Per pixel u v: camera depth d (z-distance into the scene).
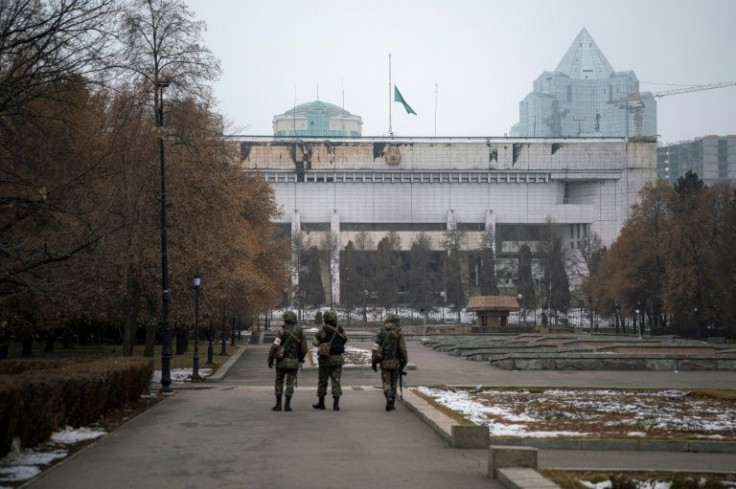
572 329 112.00
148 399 26.27
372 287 154.25
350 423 19.95
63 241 28.77
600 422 19.44
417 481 12.69
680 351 50.22
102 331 65.25
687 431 17.95
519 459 12.91
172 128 39.50
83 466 14.09
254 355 63.03
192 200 39.84
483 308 99.38
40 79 23.38
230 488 12.23
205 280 43.34
